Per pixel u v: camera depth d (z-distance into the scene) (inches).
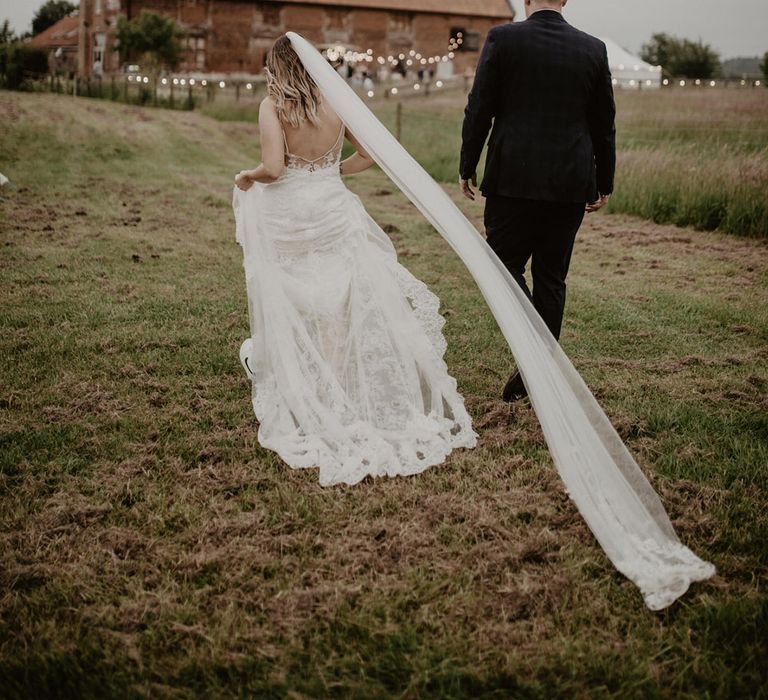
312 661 76.8
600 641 80.2
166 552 94.9
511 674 74.5
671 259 275.7
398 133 594.6
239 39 1715.1
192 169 481.7
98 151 525.0
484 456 123.0
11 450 121.7
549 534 99.3
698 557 93.0
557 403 103.0
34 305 199.0
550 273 140.7
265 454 122.7
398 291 133.8
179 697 72.7
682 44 1680.6
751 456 121.6
